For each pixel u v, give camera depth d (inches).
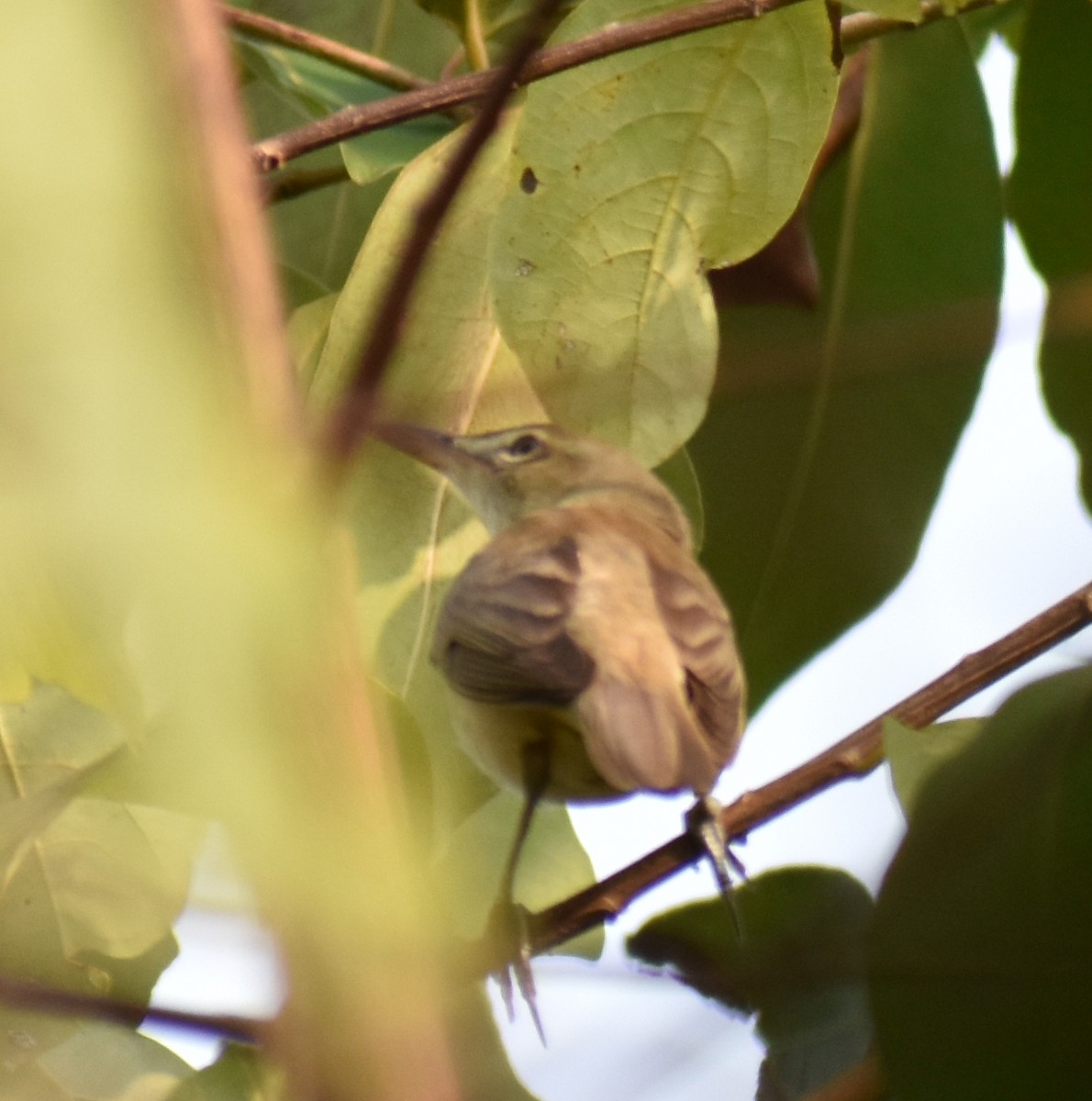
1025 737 238.8
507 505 376.2
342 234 369.7
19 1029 190.7
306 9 379.9
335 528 75.7
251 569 58.9
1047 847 231.3
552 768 312.0
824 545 355.3
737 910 265.9
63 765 210.7
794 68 277.6
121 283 55.1
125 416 54.7
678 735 275.6
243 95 356.8
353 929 66.7
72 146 54.2
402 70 338.3
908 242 362.3
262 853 62.4
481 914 324.8
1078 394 337.1
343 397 89.1
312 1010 67.3
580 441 383.2
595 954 297.7
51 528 53.5
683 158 282.8
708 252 286.8
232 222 74.6
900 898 218.8
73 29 55.0
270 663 60.2
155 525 55.6
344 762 66.7
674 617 303.7
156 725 67.3
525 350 287.1
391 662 324.2
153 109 59.0
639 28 255.1
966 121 364.2
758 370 228.5
